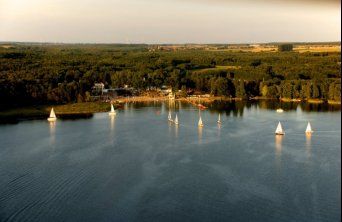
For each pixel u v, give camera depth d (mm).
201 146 157625
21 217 103500
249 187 118375
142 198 112312
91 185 121062
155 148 155500
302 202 109312
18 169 134125
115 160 141875
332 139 166750
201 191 116000
